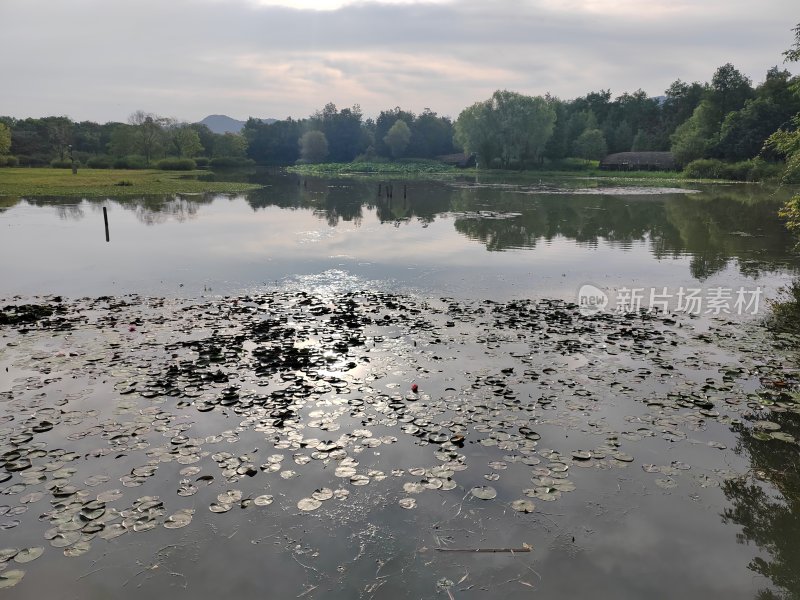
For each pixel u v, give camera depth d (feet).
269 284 48.39
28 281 49.03
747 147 229.45
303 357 30.81
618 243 71.10
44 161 305.94
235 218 94.94
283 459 20.99
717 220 94.43
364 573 15.69
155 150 332.80
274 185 189.37
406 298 44.06
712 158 237.45
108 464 20.49
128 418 23.77
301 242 70.23
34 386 26.78
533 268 55.62
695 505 18.76
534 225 87.76
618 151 344.69
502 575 15.66
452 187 186.09
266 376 28.25
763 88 241.76
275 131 446.19
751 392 26.96
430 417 24.25
